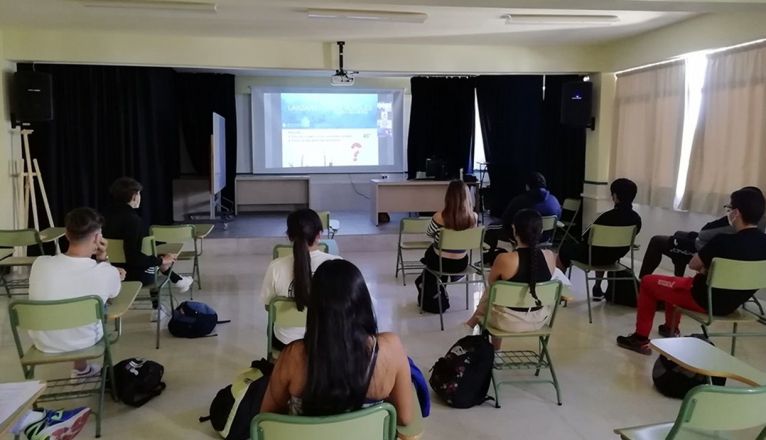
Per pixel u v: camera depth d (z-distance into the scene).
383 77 9.69
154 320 4.28
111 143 7.13
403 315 4.48
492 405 3.00
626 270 4.55
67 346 2.66
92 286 2.69
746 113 4.64
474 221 4.30
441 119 9.15
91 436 2.65
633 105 6.22
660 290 3.53
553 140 7.85
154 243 3.85
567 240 6.52
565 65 6.59
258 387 2.49
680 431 1.92
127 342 3.86
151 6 4.54
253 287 5.28
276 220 8.44
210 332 4.02
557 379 3.31
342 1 4.32
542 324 3.11
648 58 5.80
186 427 2.74
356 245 7.06
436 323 4.30
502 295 2.95
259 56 6.17
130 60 5.90
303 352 1.54
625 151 6.39
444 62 6.48
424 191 8.03
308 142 9.73
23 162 6.00
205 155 8.94
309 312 1.51
